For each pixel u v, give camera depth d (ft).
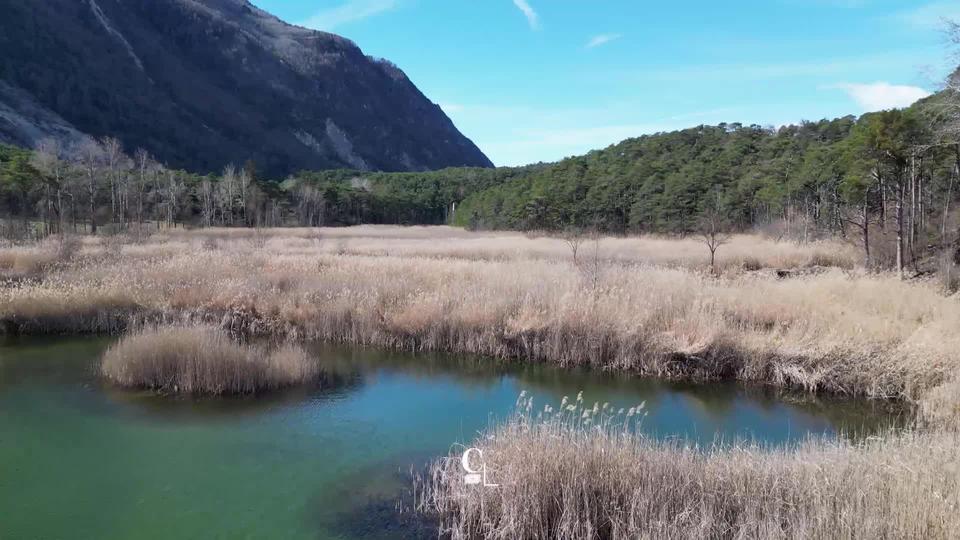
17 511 20.49
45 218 119.14
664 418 29.96
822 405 31.96
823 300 43.68
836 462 18.92
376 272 58.18
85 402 31.27
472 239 129.80
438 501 20.61
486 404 32.27
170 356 33.65
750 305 42.83
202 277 55.57
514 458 19.66
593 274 50.67
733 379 36.68
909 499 15.81
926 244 72.49
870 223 79.92
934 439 20.45
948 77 49.19
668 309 41.98
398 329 44.93
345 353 42.91
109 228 117.80
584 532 17.75
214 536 18.92
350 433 27.78
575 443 19.93
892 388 32.86
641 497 17.74
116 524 19.69
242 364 33.32
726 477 18.74
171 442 26.48
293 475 23.27
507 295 46.98
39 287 49.49
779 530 15.81
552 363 40.68
